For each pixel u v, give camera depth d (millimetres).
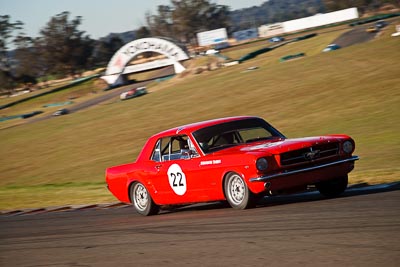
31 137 110500
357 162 33594
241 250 10664
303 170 15359
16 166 83875
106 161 72000
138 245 12867
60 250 13609
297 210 14477
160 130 91688
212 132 17453
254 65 163375
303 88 95500
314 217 13023
